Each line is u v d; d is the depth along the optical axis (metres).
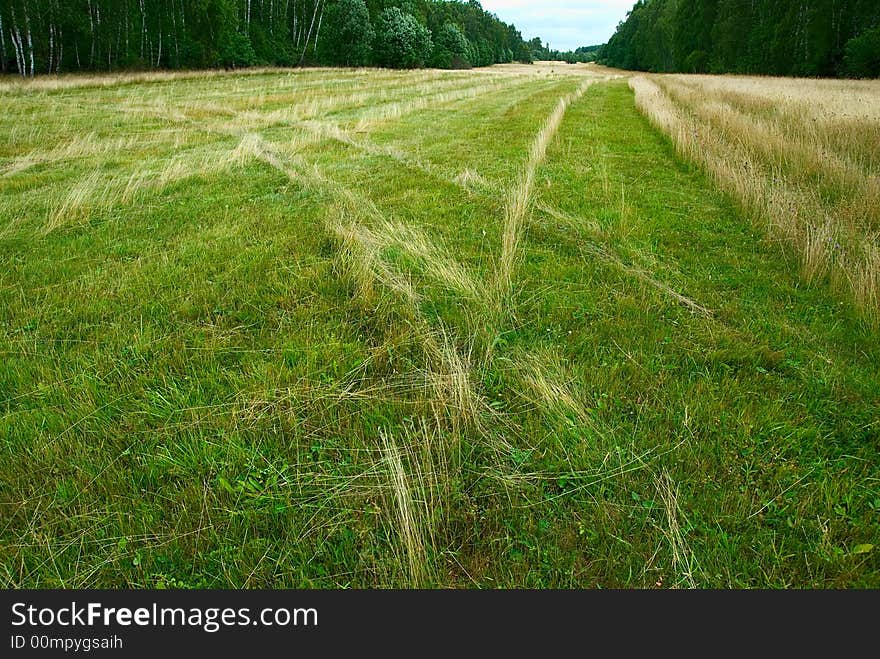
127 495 2.64
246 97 23.22
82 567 2.33
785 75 47.06
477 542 2.44
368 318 4.32
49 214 7.05
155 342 3.98
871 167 8.33
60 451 2.89
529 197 7.39
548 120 15.38
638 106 20.30
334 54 53.06
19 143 12.37
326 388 3.40
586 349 3.89
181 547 2.39
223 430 3.04
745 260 5.72
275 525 2.50
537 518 2.54
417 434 2.98
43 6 31.61
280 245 5.81
